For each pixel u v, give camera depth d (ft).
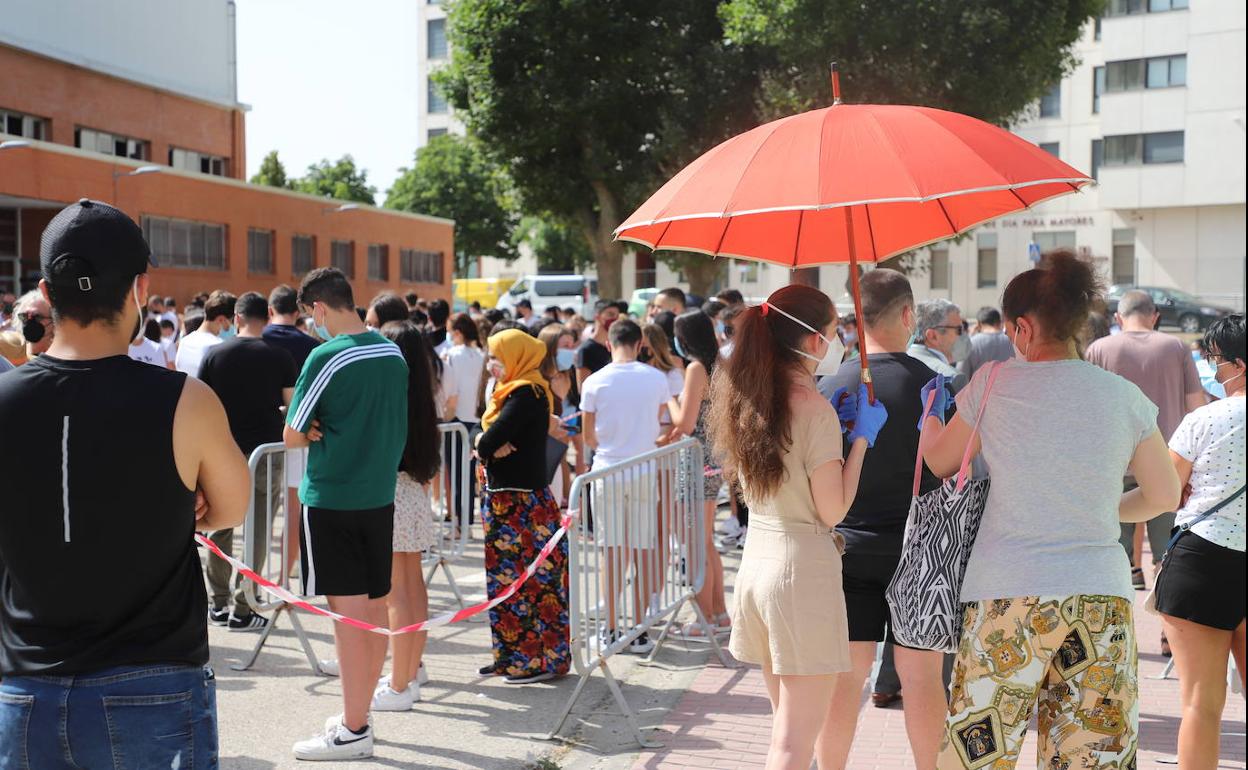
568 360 38.50
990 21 77.30
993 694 10.67
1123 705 10.51
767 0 80.69
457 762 16.11
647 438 21.42
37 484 8.08
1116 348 21.94
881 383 13.52
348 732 16.16
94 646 8.13
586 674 16.84
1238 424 12.59
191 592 8.59
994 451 10.96
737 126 90.84
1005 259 157.89
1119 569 10.67
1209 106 141.08
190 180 96.89
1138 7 144.56
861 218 14.34
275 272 109.50
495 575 19.77
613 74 92.68
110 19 109.09
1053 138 156.76
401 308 24.26
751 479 11.79
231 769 15.74
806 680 11.80
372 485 15.94
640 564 18.88
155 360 35.12
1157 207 146.51
